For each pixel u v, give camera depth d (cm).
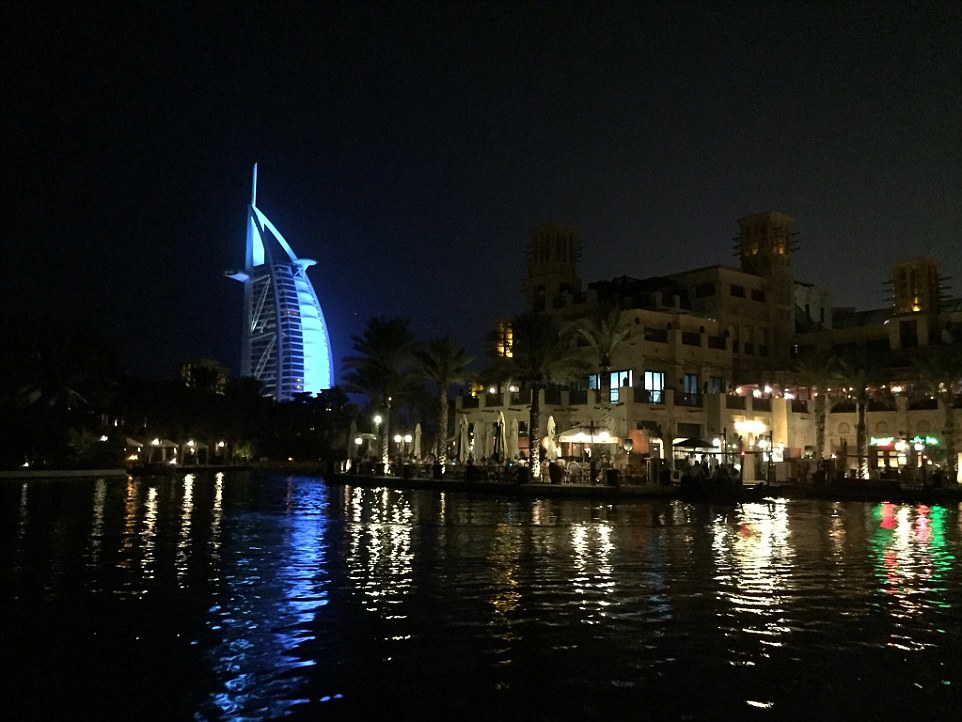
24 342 7200
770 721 898
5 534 2522
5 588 1595
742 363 7600
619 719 902
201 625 1295
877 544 2345
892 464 6338
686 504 3953
